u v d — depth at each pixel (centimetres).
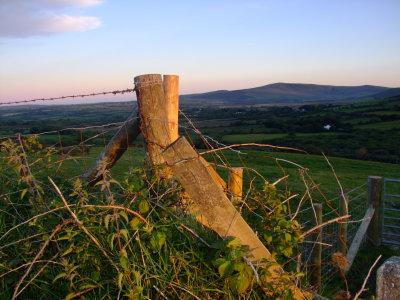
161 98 302
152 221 251
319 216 408
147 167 297
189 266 234
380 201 639
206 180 236
